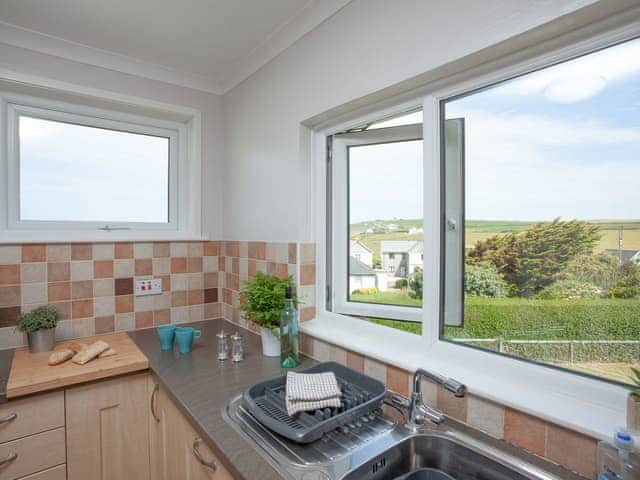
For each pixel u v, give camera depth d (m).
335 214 1.57
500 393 0.90
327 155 1.60
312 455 0.85
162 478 1.38
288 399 0.99
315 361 1.45
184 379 1.28
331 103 1.38
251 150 1.91
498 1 0.88
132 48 1.74
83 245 1.77
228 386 1.23
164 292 2.01
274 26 1.56
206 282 2.16
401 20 1.11
